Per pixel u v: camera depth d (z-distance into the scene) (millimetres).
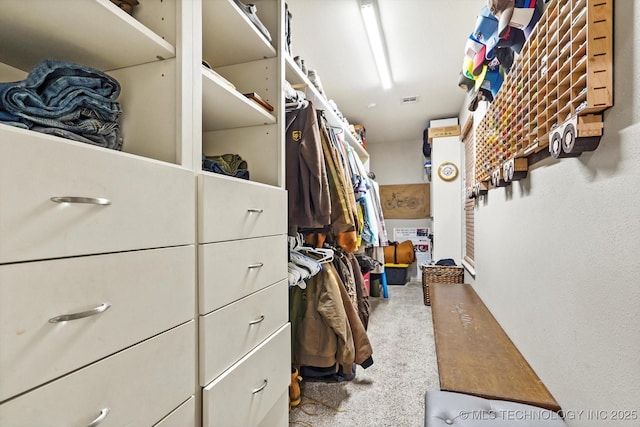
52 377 517
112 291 617
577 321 901
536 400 1044
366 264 3240
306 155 1554
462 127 3551
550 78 1010
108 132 812
